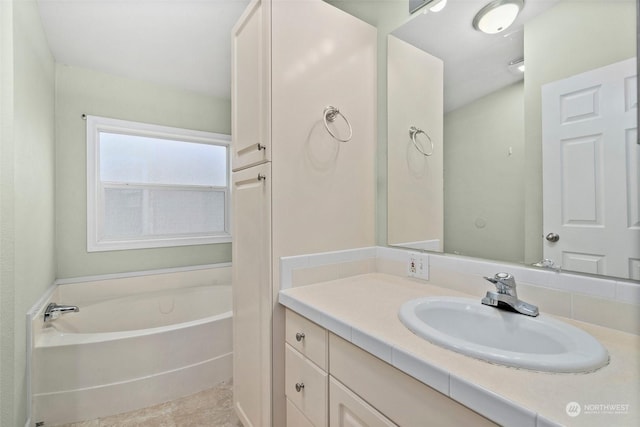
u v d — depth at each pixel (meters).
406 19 1.46
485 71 1.16
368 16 1.66
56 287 2.25
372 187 1.60
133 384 1.80
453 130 1.27
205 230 3.10
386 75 1.56
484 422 0.57
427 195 1.37
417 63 1.41
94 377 1.73
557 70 0.95
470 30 1.21
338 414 0.95
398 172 1.51
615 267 0.84
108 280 2.52
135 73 2.60
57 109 2.35
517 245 1.06
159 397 1.86
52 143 2.26
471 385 0.58
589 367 0.62
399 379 0.74
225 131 3.16
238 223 1.55
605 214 0.86
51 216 2.22
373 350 0.80
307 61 1.35
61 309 1.94
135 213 2.75
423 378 0.67
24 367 1.54
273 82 1.25
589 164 0.89
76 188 2.44
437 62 1.33
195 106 2.99
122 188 2.68
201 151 3.08
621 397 0.53
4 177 1.36
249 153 1.40
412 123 1.44
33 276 1.74
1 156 1.36
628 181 0.82
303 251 1.34
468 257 1.21
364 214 1.56
